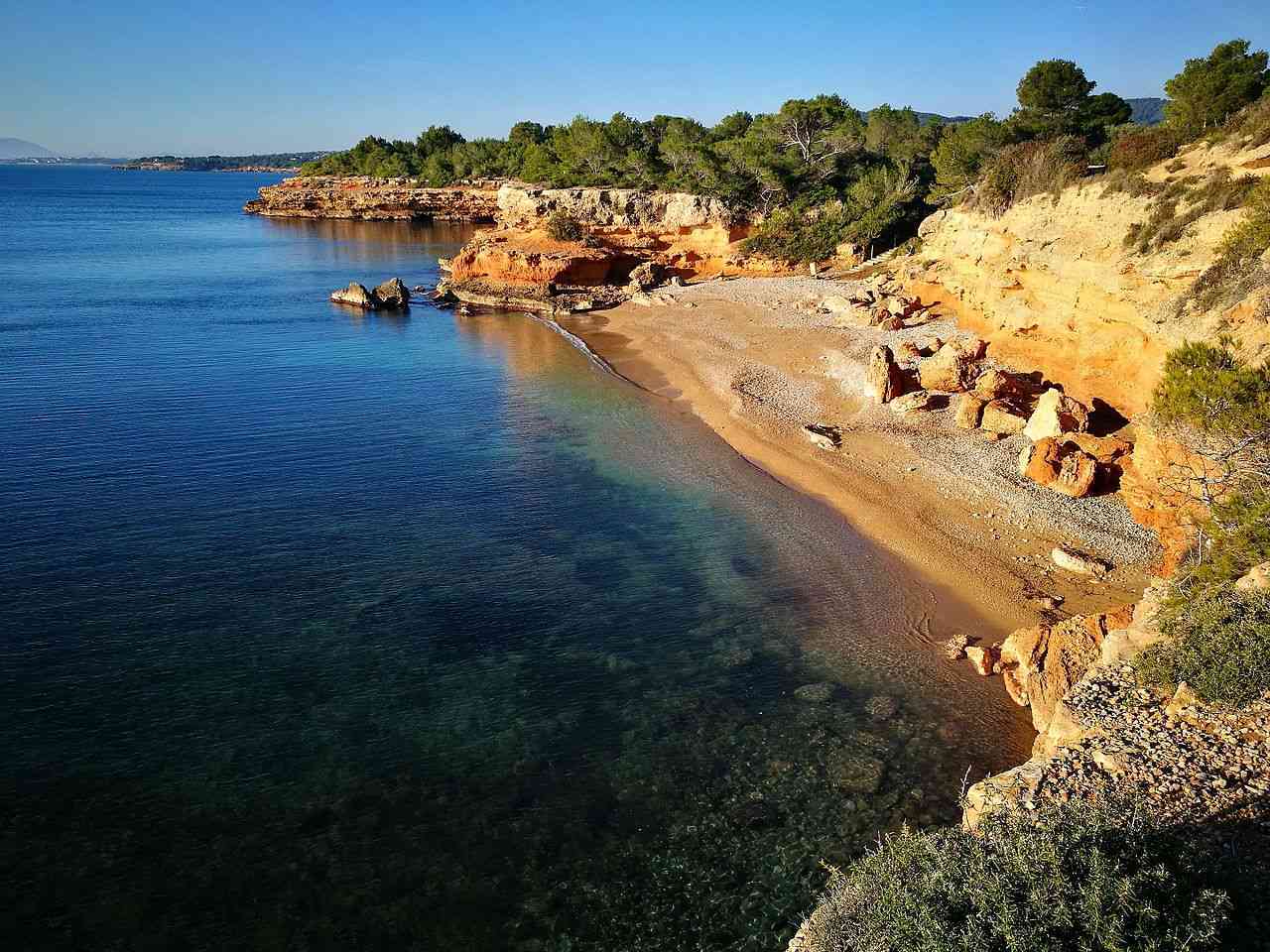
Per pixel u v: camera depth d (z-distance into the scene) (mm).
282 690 19078
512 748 17422
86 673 19281
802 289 69062
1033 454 29891
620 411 41875
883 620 22281
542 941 13078
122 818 15227
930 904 8391
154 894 13703
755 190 88250
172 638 20922
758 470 33438
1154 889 8125
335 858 14570
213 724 17828
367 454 34656
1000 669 19469
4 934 12844
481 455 35031
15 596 22406
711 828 15273
